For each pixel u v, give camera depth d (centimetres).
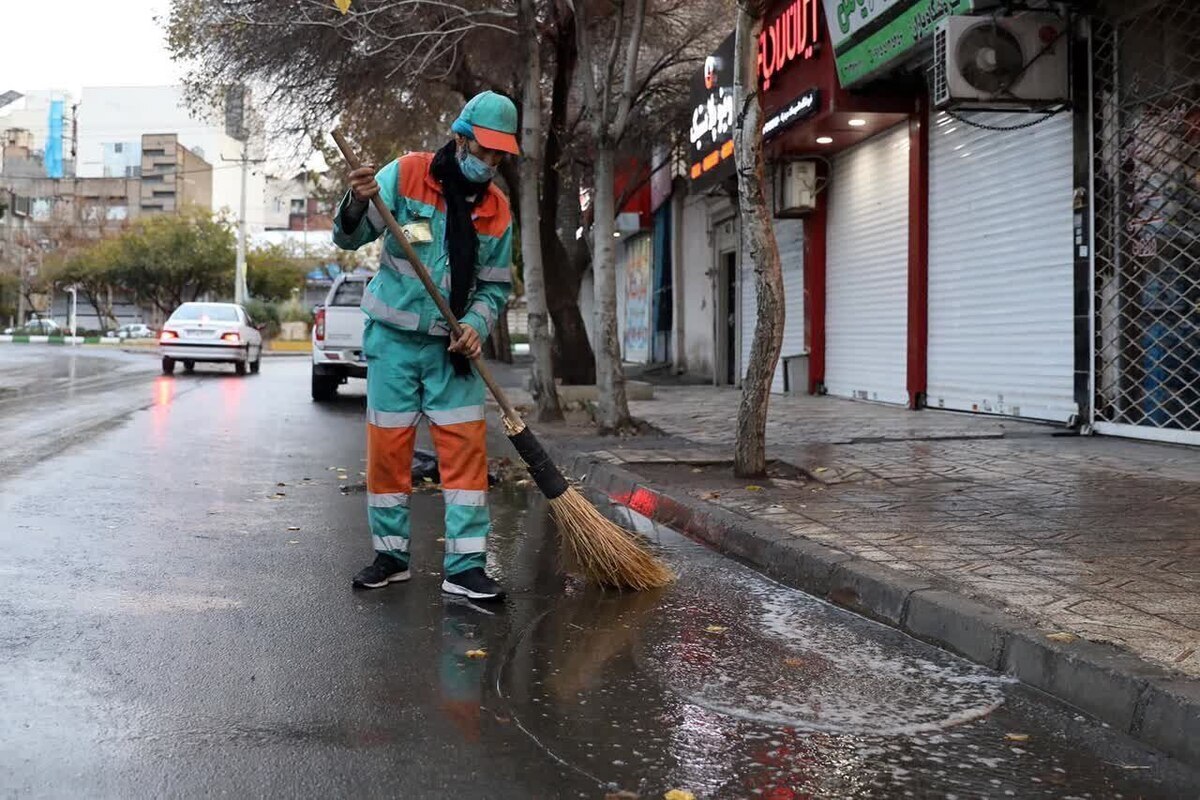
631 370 2586
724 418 1305
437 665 414
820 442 992
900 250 1364
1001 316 1148
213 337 2352
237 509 732
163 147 8300
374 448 521
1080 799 309
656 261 2716
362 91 1557
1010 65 977
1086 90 987
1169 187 918
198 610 481
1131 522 626
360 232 495
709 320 2214
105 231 6575
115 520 680
